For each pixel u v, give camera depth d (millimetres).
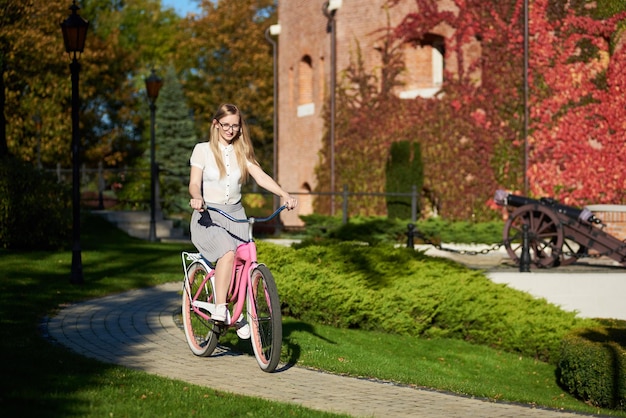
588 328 10320
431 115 22391
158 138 46125
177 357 7684
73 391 5918
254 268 7137
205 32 51250
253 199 44031
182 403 5824
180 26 53125
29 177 16219
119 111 48938
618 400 8758
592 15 19906
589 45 19953
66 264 14227
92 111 46062
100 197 25766
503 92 21094
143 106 53531
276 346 6938
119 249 17484
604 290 12883
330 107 25188
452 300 10961
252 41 50406
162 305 10789
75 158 12508
